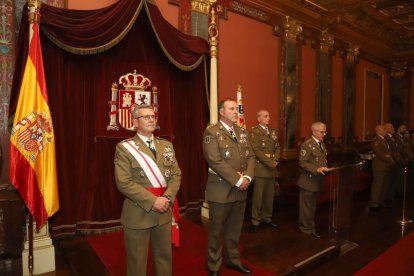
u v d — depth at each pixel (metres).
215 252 2.50
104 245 3.07
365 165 6.70
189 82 4.18
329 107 6.71
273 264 2.81
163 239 2.10
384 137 5.47
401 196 6.02
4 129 2.91
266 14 5.27
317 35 6.36
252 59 5.07
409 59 8.86
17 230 2.70
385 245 3.54
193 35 4.25
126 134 3.53
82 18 2.99
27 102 2.46
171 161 2.17
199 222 3.86
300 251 3.11
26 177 2.41
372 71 8.31
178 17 4.14
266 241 3.37
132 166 2.01
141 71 3.65
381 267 2.96
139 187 1.96
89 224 3.31
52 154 2.55
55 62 3.08
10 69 2.94
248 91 5.03
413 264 3.03
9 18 2.93
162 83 3.85
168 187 2.11
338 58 7.01
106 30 3.09
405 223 4.32
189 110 4.19
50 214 2.51
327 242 3.36
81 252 2.91
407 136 6.62
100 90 3.37
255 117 5.16
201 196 4.30
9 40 2.93
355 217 4.63
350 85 7.35
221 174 2.38
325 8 5.84
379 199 5.09
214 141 2.46
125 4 3.23
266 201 3.88
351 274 2.82
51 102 3.04
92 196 3.33
